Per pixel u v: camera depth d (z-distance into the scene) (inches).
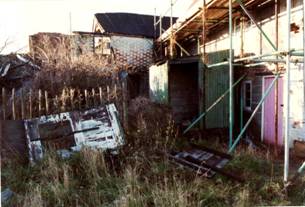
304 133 306.7
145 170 235.5
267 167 263.1
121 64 613.0
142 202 183.9
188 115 459.5
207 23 458.3
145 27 806.5
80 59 398.0
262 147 356.2
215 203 192.1
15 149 258.2
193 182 214.7
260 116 380.2
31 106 276.1
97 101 295.7
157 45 721.6
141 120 308.3
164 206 179.3
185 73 462.9
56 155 245.4
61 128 270.1
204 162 246.5
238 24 431.8
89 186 209.8
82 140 266.7
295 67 318.3
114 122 279.1
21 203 185.2
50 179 215.9
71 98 285.0
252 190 211.9
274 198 201.5
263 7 375.9
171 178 222.1
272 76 353.7
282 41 341.1
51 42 508.1
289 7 220.4
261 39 378.6
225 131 383.9
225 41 476.4
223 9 380.8
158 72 480.7
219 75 394.0
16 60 462.9
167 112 358.9
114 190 203.0
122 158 249.9
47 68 361.4
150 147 272.5
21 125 267.1
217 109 394.3
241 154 282.4
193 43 623.5
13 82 425.7
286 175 218.7
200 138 351.6
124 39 725.3
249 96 403.9
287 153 218.8
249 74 398.0
